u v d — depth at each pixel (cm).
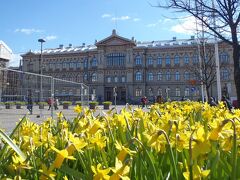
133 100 8600
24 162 169
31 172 183
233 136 157
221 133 163
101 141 204
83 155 199
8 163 193
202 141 154
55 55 9688
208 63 2881
